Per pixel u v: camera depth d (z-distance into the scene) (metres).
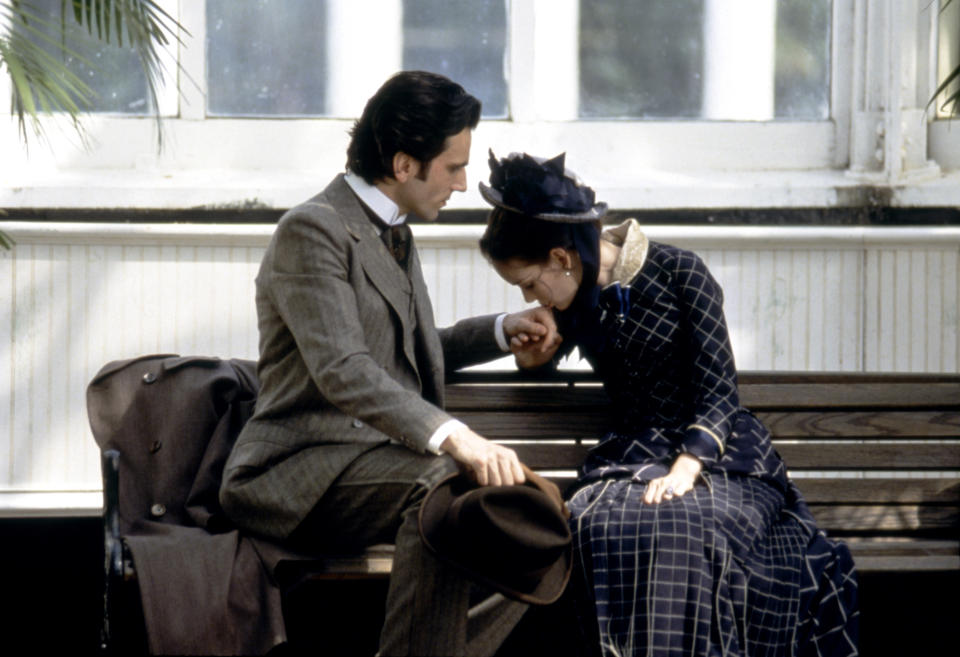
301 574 8.77
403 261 9.12
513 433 10.25
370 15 12.77
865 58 12.70
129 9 10.31
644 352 9.30
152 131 12.63
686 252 9.34
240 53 12.72
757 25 12.96
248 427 9.03
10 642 11.48
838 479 10.47
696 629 8.33
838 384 10.41
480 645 8.61
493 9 12.80
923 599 12.44
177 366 9.59
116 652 8.54
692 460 8.90
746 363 12.59
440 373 9.22
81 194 12.12
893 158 12.53
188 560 8.45
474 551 7.96
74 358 12.23
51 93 10.22
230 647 8.28
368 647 11.50
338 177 9.12
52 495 12.23
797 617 8.66
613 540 8.61
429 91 8.80
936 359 12.62
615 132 12.91
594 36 12.89
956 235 12.40
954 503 10.49
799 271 12.53
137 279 12.24
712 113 13.07
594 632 8.61
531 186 8.95
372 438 8.83
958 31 12.80
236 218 12.28
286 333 8.90
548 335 9.59
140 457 9.38
